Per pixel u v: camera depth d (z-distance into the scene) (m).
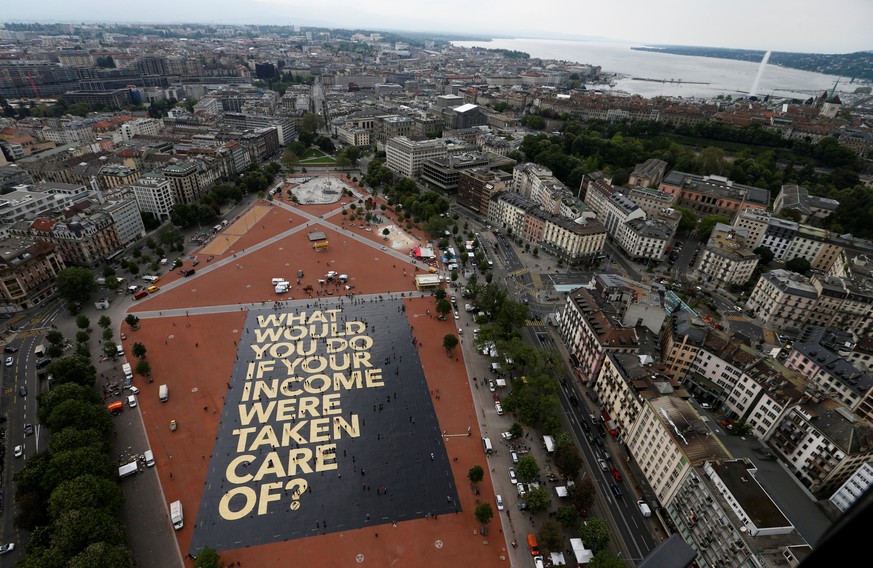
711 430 167.25
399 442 183.50
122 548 131.75
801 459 177.50
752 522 130.50
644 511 162.38
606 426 194.88
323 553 146.50
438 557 147.12
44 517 144.25
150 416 189.25
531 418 185.62
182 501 158.75
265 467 171.00
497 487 169.00
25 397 196.00
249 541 148.50
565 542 153.00
